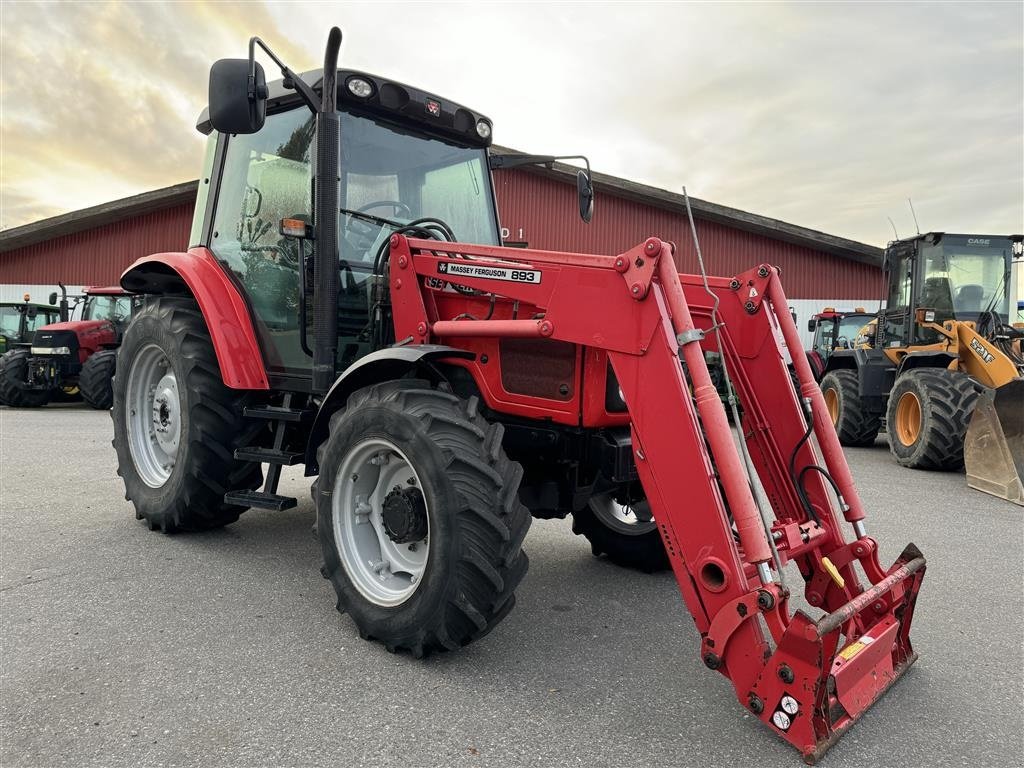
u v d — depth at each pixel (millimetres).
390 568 2844
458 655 2707
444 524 2500
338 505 2885
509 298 2848
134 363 4316
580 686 2479
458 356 2928
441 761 2004
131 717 2189
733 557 2180
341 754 2023
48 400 12484
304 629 2896
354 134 3518
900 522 5051
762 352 2973
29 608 3039
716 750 2098
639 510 3734
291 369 3604
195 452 3791
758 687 2107
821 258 18719
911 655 2682
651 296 2363
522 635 2922
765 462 2977
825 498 2811
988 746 2166
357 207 3504
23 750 2000
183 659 2596
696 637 2932
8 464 6488
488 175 4168
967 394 6840
